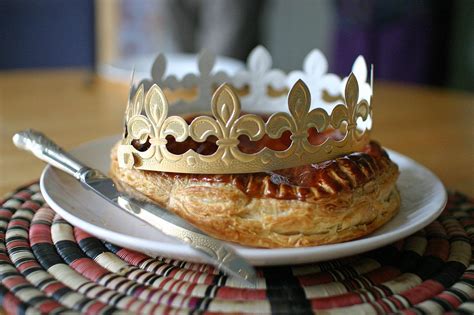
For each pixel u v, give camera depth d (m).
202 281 0.36
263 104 0.63
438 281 0.37
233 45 1.58
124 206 0.40
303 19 2.07
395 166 0.46
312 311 0.33
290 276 0.37
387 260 0.40
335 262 0.39
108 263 0.38
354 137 0.43
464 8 1.61
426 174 0.50
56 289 0.35
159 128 0.39
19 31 1.58
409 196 0.47
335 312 0.33
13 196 0.50
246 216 0.39
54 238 0.42
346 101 0.42
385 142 0.71
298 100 0.39
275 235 0.39
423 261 0.39
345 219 0.39
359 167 0.41
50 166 0.48
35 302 0.34
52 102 0.89
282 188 0.39
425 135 0.75
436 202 0.43
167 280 0.36
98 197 0.46
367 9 1.49
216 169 0.39
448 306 0.34
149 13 1.83
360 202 0.40
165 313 0.33
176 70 0.96
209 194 0.39
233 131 0.38
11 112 0.82
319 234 0.39
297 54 2.14
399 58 1.51
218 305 0.33
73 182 0.47
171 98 0.86
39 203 0.48
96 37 1.59
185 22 1.65
